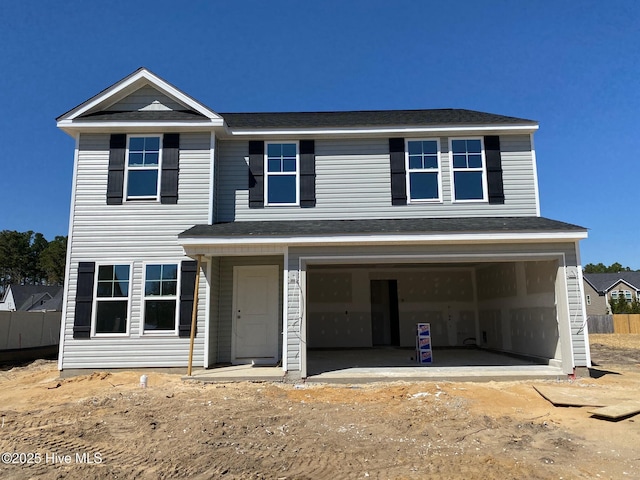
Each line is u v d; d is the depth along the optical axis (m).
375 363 11.87
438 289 16.66
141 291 11.09
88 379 10.22
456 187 12.31
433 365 11.37
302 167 12.39
